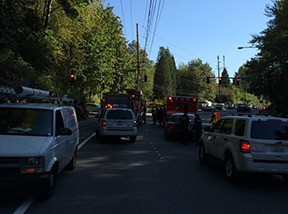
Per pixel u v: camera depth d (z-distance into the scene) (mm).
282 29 36688
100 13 46188
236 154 9711
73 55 37156
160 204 7641
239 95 158750
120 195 8336
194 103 33656
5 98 15531
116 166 12211
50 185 7824
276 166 9344
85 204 7535
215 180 10250
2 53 15742
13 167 7164
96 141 20078
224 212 7164
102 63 47281
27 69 19547
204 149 12812
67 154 9883
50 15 30656
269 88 38844
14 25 14438
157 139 22016
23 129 8312
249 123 9703
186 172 11398
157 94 131250
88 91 50219
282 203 7953
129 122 19578
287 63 36906
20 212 6891
